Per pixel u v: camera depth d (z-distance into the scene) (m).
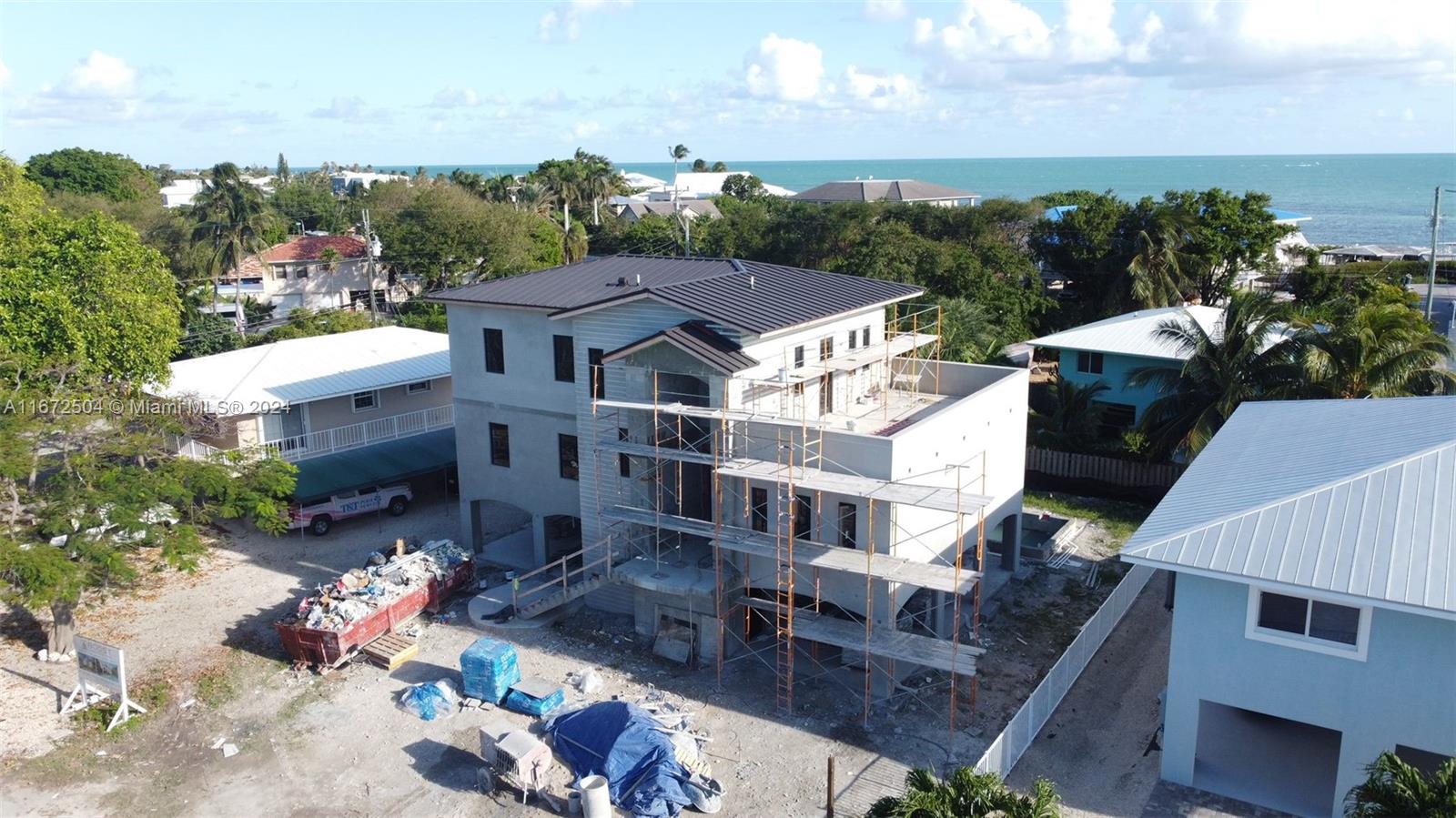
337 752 22.64
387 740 23.08
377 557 31.80
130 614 29.61
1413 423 23.23
